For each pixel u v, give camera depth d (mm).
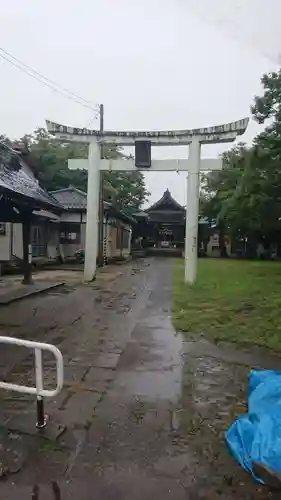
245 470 3162
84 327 8281
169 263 32656
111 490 2896
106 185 34062
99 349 6660
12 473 3068
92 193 16531
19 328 8008
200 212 44094
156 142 15781
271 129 19297
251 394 4012
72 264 26609
